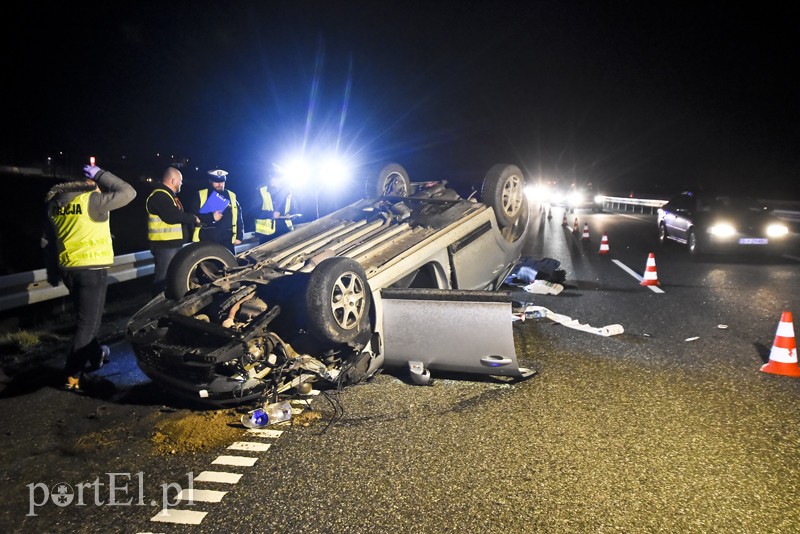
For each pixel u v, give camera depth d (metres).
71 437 4.70
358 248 6.19
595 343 6.91
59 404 5.38
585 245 16.86
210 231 7.78
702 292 9.78
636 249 15.66
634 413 4.91
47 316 8.36
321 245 6.75
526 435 4.52
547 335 7.27
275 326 5.54
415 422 4.79
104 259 5.78
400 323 5.65
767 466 4.02
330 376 5.37
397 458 4.20
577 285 10.52
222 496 3.78
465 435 4.54
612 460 4.12
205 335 5.33
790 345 5.88
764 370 5.92
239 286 5.77
